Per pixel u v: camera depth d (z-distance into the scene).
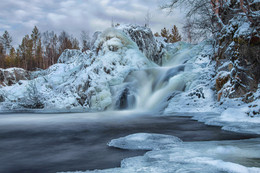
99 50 23.75
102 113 14.53
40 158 4.21
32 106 20.62
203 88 14.02
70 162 3.92
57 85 24.58
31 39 71.62
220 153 3.87
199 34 18.16
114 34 23.59
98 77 19.27
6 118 12.45
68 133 7.17
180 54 26.88
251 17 10.53
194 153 3.90
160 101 15.55
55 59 70.44
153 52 27.34
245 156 3.63
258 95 9.87
